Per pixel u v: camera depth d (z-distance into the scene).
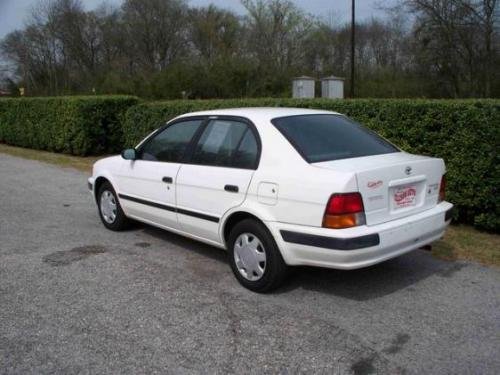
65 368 3.40
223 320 4.04
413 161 4.38
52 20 51.81
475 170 6.30
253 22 33.84
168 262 5.38
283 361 3.46
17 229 6.76
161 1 48.25
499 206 6.15
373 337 3.76
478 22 25.81
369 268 5.10
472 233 6.35
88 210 7.89
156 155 5.68
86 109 14.37
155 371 3.36
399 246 4.17
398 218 4.23
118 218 6.42
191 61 31.86
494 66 26.50
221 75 29.36
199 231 5.09
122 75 42.69
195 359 3.50
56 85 50.94
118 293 4.57
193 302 4.37
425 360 3.46
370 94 31.09
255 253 4.48
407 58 31.81
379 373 3.32
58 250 5.81
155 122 12.17
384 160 4.32
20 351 3.61
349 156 4.40
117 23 51.59
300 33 33.84
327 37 35.19
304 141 4.39
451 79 28.52
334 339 3.74
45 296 4.51
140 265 5.29
